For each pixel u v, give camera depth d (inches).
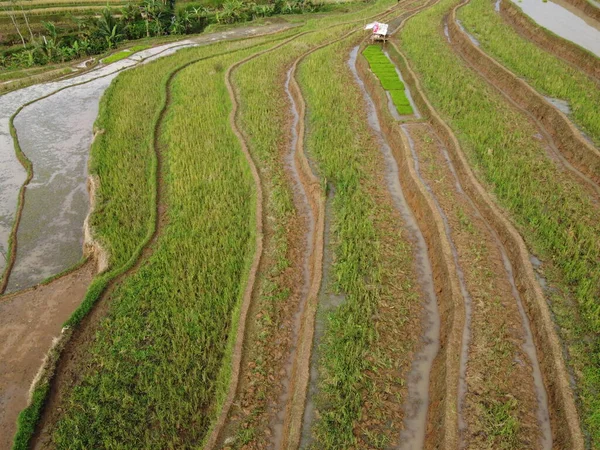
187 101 799.1
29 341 427.8
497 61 816.9
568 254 433.1
